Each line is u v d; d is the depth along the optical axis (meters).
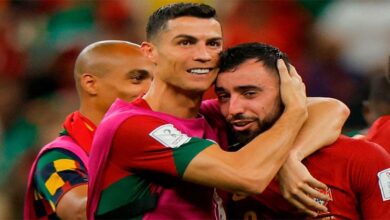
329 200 8.52
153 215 8.44
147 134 8.27
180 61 8.42
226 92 8.64
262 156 8.16
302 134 8.67
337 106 8.99
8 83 22.19
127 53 10.39
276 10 22.33
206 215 8.60
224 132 9.20
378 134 9.49
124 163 8.40
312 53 21.86
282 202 8.73
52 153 10.05
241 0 22.41
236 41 21.91
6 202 18.17
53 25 23.94
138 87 10.35
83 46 22.61
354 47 21.48
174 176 8.30
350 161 8.57
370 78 20.97
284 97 8.53
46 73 22.36
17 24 24.09
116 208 8.47
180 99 8.64
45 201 10.20
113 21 23.38
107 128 8.43
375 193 8.50
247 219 8.88
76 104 20.53
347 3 22.33
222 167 8.07
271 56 8.65
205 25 8.48
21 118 20.62
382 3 21.98
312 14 22.45
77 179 9.76
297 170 8.32
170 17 8.48
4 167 19.09
